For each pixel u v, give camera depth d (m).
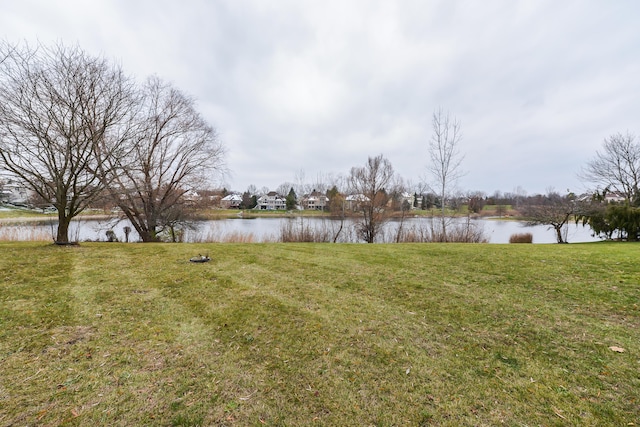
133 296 4.16
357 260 7.01
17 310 3.48
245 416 1.89
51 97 7.27
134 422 1.81
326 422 1.85
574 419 1.85
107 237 15.21
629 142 19.58
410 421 1.86
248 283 4.94
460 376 2.35
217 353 2.67
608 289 4.45
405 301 4.12
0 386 2.10
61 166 7.68
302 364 2.52
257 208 57.94
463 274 5.60
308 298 4.23
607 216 12.53
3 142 6.93
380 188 19.22
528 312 3.67
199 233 16.95
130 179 10.77
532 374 2.36
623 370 2.39
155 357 2.58
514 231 24.06
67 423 1.78
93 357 2.55
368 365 2.51
